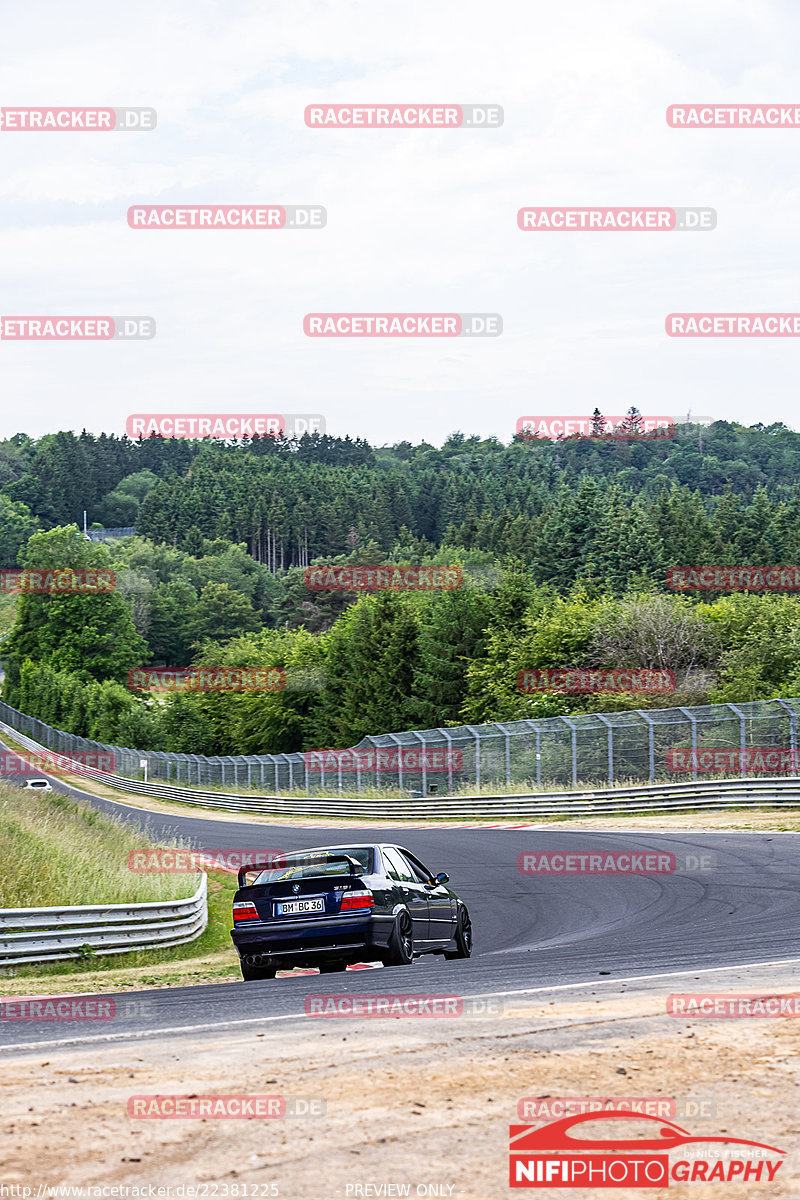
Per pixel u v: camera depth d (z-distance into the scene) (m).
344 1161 11.13
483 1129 12.05
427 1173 10.80
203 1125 12.31
